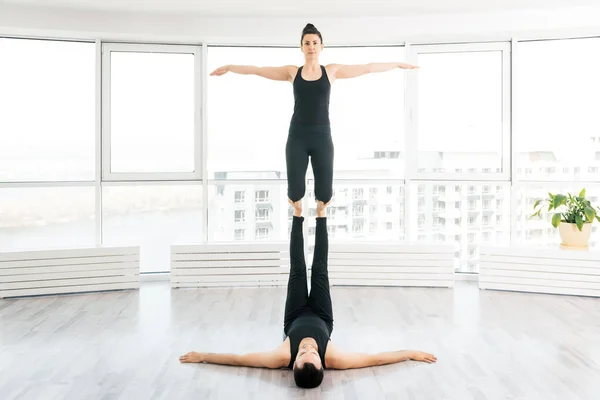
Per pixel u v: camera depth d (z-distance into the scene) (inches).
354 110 234.2
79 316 170.2
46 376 119.5
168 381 116.8
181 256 212.4
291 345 120.6
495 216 228.7
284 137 235.0
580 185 219.8
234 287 214.2
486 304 185.8
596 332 152.6
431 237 234.1
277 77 132.3
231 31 219.1
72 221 224.5
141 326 158.9
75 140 224.2
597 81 217.8
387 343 143.3
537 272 201.9
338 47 233.6
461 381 116.6
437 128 230.5
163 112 229.3
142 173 227.3
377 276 213.9
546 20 209.3
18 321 163.9
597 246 223.9
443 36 220.7
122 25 214.2
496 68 225.9
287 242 218.8
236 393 110.5
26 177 220.8
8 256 193.3
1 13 202.2
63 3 201.9
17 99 219.0
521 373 121.2
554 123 222.4
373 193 235.0
